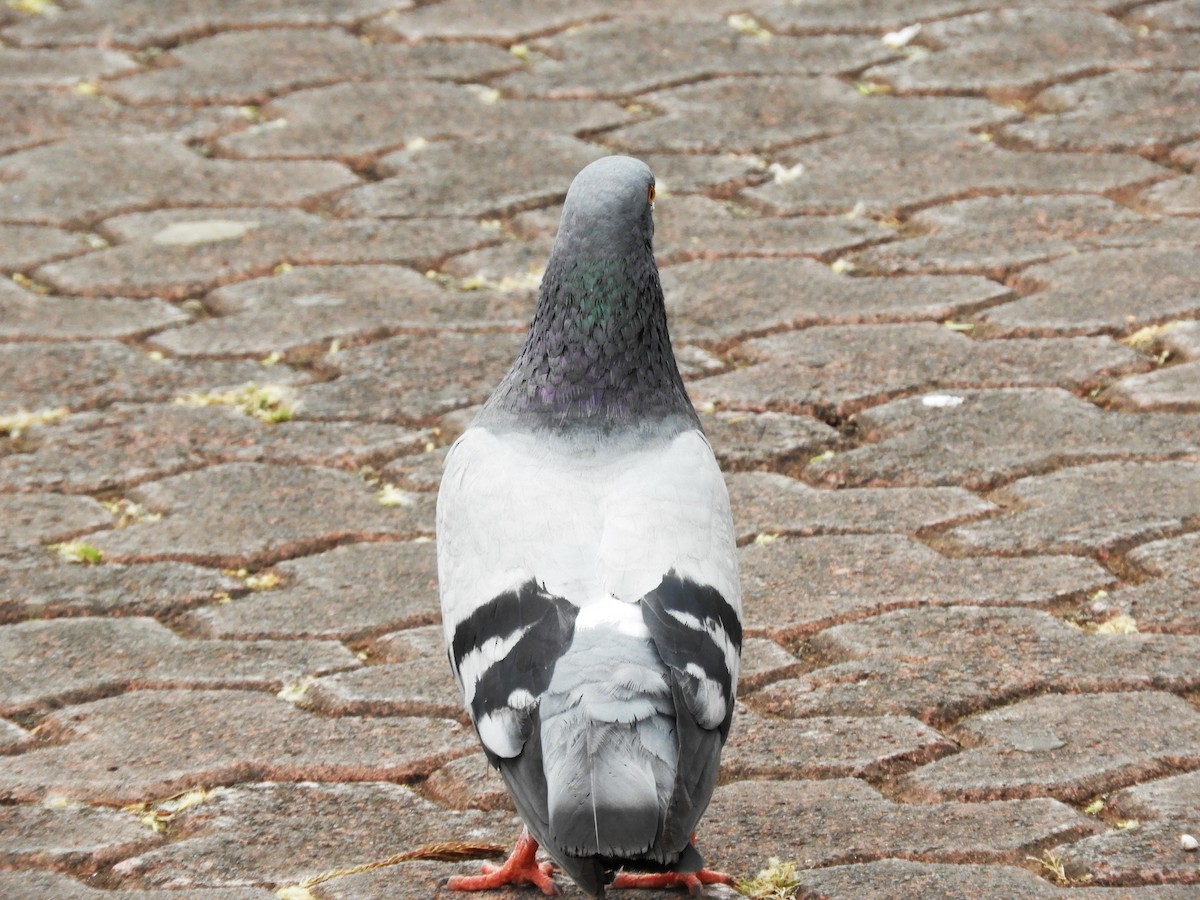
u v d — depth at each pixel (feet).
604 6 53.78
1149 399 33.19
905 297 37.58
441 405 34.37
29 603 28.22
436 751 24.35
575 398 22.06
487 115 47.03
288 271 39.78
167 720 25.18
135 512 31.12
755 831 22.34
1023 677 25.52
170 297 38.86
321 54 50.52
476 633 19.83
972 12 51.85
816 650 26.73
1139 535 29.09
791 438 32.73
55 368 35.78
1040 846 21.79
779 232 40.68
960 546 29.22
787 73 48.83
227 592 28.76
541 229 41.29
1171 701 24.85
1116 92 46.62
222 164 44.70
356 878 21.74
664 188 42.88
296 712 25.41
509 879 21.56
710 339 36.29
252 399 34.71
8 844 22.50
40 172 44.04
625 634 18.90
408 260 40.27
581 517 20.39
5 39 51.65
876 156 44.06
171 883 21.70
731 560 21.04
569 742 17.83
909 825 22.34
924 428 32.83
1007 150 44.09
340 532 30.37
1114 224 40.09
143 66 50.03
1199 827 21.97
